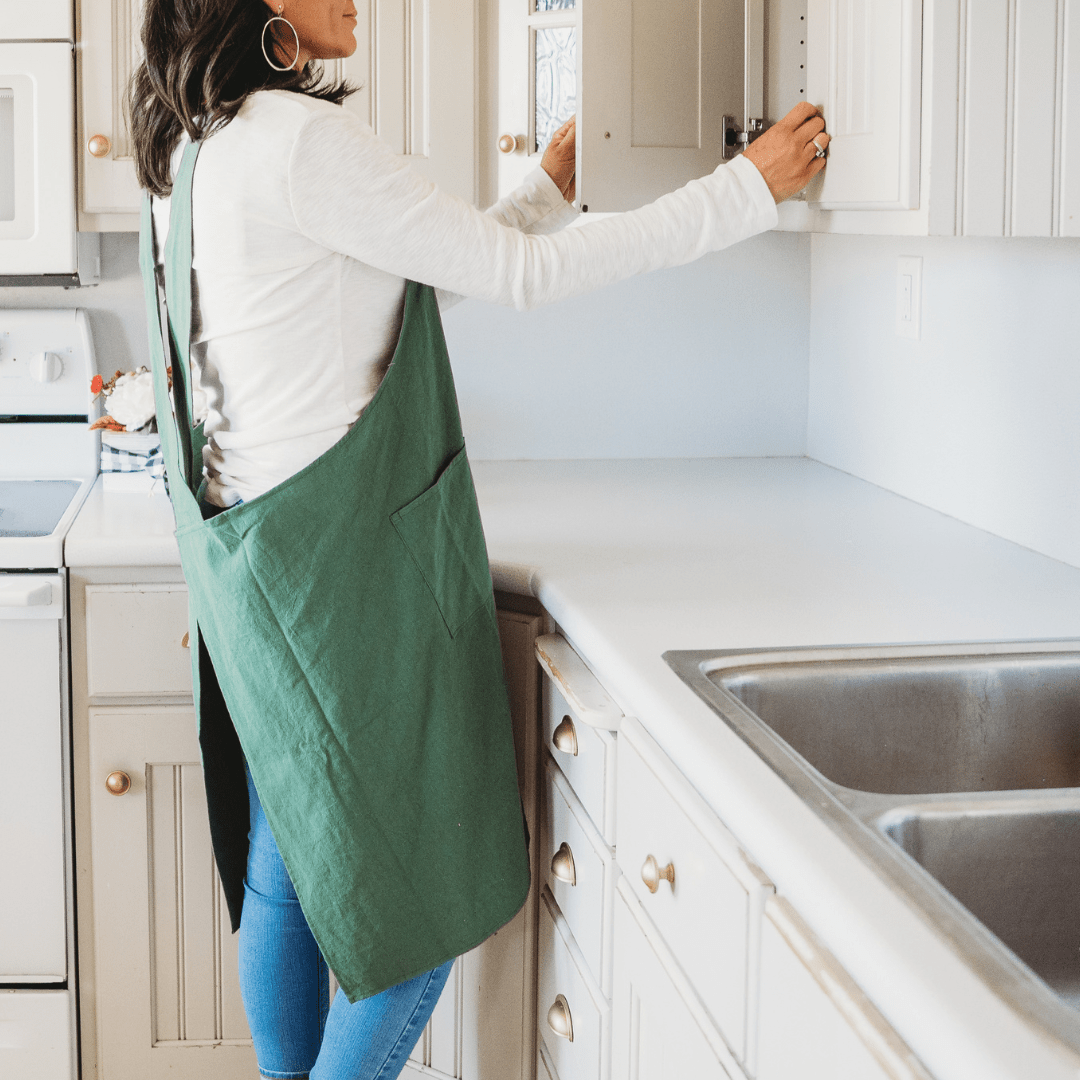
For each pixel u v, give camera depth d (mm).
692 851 1032
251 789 1563
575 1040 1457
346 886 1348
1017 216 1258
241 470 1361
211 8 1224
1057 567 1589
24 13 1997
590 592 1455
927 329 1938
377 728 1348
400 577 1355
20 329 2225
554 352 2385
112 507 1994
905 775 1207
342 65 2053
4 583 1744
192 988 1881
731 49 1632
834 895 761
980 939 713
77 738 1828
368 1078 1468
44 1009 1871
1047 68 1238
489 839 1456
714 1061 986
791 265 2404
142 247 1440
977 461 1811
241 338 1298
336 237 1253
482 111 2084
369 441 1312
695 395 2428
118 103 2043
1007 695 1210
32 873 1841
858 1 1346
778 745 991
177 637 1807
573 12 1994
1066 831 923
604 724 1253
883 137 1292
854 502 2014
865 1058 719
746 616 1356
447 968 1504
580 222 1858
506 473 2266
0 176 2049
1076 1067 598
